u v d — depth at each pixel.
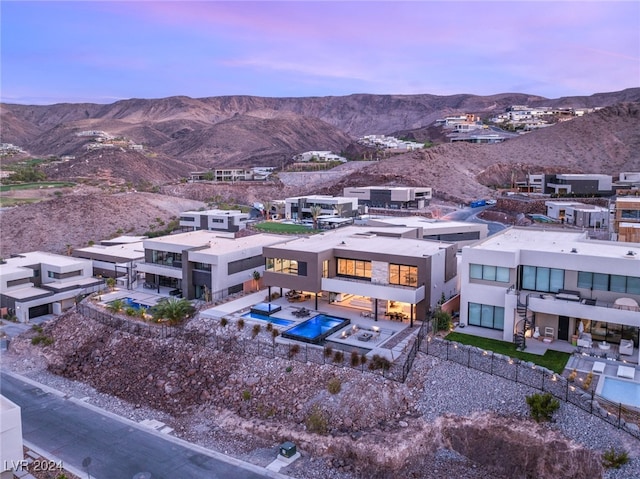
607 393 32.84
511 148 192.25
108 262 77.69
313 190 171.50
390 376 38.06
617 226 77.44
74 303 68.38
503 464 31.75
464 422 33.53
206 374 43.69
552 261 42.28
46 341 54.81
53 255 80.06
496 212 124.44
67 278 71.62
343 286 49.34
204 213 113.00
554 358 37.84
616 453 28.91
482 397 34.75
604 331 40.25
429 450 33.25
